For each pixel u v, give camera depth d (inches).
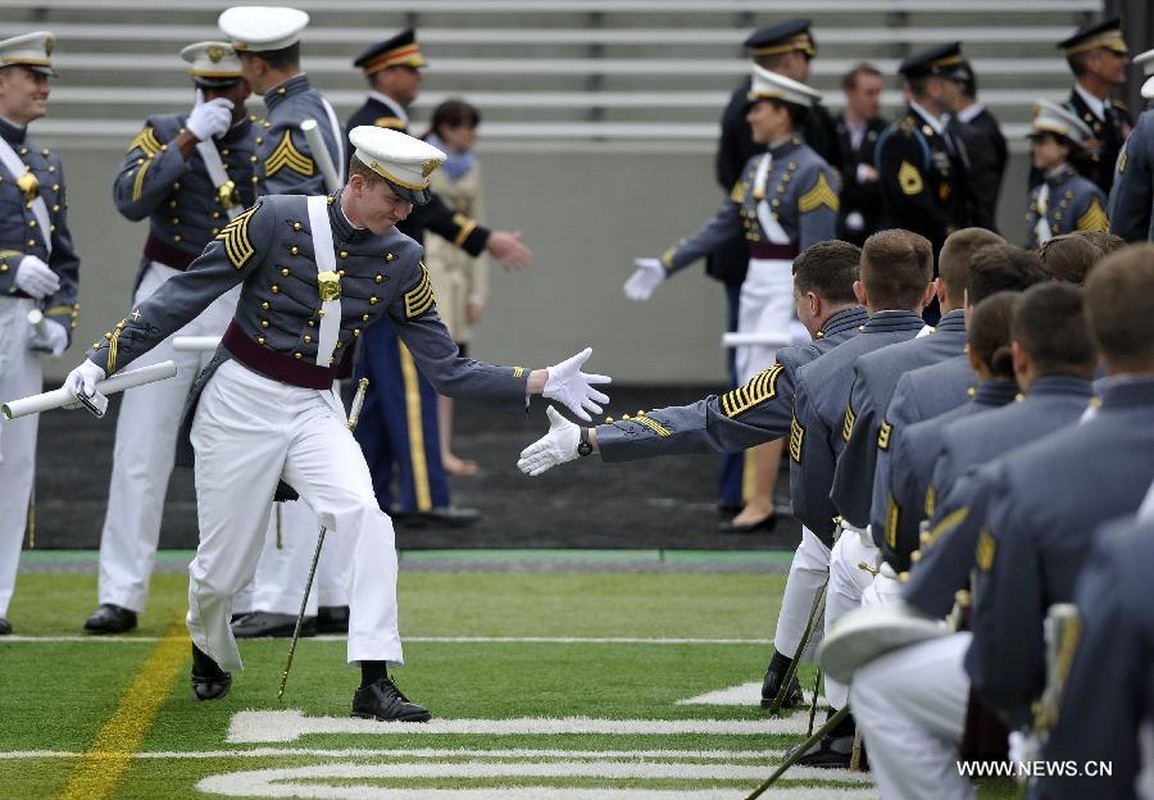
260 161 1061.8
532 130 2314.2
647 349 2314.2
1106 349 501.0
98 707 880.3
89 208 2244.1
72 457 1771.7
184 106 2319.1
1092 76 1477.6
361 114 1325.0
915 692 579.5
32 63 1071.6
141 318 839.1
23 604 1160.8
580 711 876.6
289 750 797.2
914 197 1342.3
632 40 2363.4
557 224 2306.8
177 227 1088.2
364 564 832.9
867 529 767.7
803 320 873.5
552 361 2311.8
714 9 2367.1
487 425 2020.2
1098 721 428.5
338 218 840.3
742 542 1390.3
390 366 1430.9
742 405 850.1
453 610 1143.0
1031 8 2333.9
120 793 727.1
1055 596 504.7
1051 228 1421.0
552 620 1113.4
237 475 845.8
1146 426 502.6
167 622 1106.1
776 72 1454.2
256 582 1085.8
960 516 558.6
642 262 1409.9
